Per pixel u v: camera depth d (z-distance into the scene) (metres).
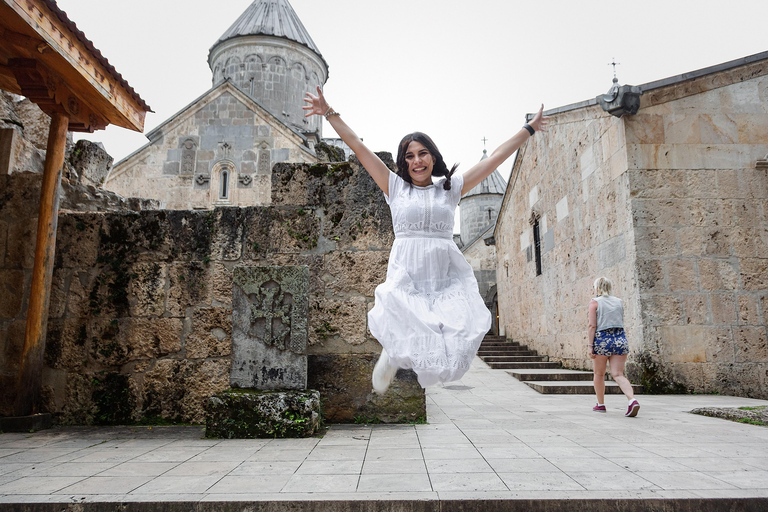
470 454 4.09
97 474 3.57
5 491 3.18
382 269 6.05
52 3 5.05
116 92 6.46
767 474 3.41
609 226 10.87
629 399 6.40
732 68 10.14
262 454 4.17
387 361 2.06
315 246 6.16
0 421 5.42
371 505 2.89
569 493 3.00
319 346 5.93
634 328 9.76
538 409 7.22
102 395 5.95
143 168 21.45
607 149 10.94
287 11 32.03
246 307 5.42
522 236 17.86
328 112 2.51
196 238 6.22
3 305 6.24
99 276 6.20
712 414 6.35
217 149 21.64
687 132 10.07
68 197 7.46
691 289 9.55
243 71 29.38
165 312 6.09
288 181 6.31
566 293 13.55
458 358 1.90
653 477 3.35
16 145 6.75
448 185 2.40
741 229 9.73
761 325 9.41
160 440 4.89
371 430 5.34
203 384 5.94
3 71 6.34
